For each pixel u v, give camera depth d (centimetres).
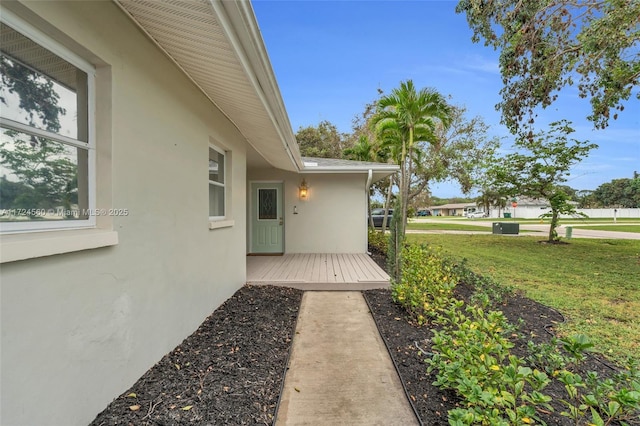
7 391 126
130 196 207
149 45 230
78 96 176
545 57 661
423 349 288
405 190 573
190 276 301
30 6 136
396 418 197
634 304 451
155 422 177
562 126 1102
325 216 838
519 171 1213
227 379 230
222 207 432
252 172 836
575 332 341
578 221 2983
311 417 198
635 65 605
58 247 147
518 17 666
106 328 184
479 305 405
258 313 373
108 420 175
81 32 165
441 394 219
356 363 269
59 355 151
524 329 343
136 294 213
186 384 219
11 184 141
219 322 338
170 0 170
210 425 179
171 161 263
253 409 199
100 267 179
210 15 177
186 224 292
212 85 303
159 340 243
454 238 1481
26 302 135
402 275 443
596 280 608
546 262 809
